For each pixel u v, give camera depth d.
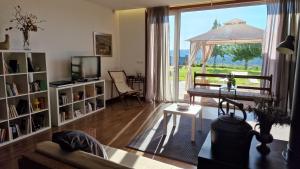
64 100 3.89
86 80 4.45
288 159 1.34
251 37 4.58
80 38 4.65
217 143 1.38
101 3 4.98
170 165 2.42
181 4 5.07
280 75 4.21
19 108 3.23
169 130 3.50
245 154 1.35
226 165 1.33
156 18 5.28
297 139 1.30
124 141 3.07
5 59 3.23
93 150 1.40
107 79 5.55
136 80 5.76
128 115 4.36
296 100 1.34
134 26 5.70
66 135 1.38
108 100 5.57
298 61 1.37
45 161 1.12
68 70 4.41
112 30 5.68
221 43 5.12
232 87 4.50
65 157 1.14
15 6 3.38
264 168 1.29
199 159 1.41
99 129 3.56
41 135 3.30
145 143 3.00
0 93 2.98
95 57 4.70
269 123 1.43
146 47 5.53
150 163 2.43
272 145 1.59
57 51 4.14
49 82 3.93
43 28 3.83
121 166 1.05
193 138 3.05
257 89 4.50
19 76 3.30
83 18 4.69
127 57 5.91
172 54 5.50
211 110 4.73
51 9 3.96
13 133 3.08
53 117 3.76
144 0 4.69
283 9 4.09
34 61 3.59
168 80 5.49
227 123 1.36
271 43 4.32
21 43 3.50
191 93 4.62
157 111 4.64
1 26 3.21
